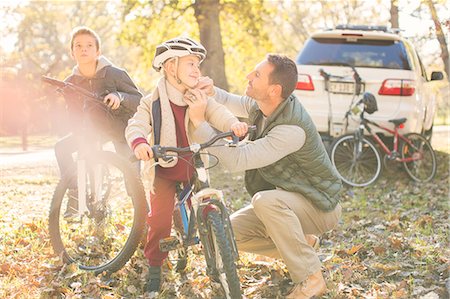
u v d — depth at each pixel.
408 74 9.54
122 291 4.17
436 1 9.78
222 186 9.16
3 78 22.75
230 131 3.51
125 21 20.55
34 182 9.52
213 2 18.20
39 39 45.47
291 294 3.99
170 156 3.50
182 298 4.09
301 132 3.86
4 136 27.92
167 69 3.84
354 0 36.56
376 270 4.73
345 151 9.25
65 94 4.97
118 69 5.11
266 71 3.87
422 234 5.99
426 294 4.13
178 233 4.19
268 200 3.90
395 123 9.39
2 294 4.07
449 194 8.30
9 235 5.57
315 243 4.52
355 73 9.38
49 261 4.69
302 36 41.94
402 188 9.02
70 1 40.72
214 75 18.17
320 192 4.02
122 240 4.96
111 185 4.76
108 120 4.96
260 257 4.91
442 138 17.52
